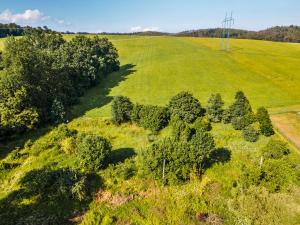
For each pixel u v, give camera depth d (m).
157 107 43.19
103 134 41.34
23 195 27.75
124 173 30.19
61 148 36.50
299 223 23.92
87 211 25.75
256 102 55.78
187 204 26.34
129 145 37.84
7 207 26.41
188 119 44.41
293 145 37.44
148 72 79.50
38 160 34.44
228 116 44.03
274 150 32.94
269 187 27.69
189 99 44.69
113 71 82.81
